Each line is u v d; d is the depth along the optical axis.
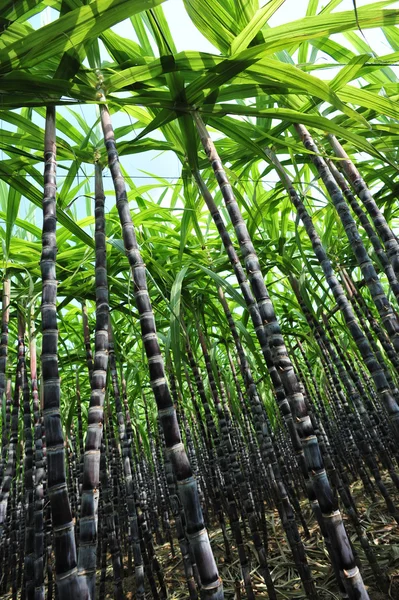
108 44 1.64
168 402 1.13
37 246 2.82
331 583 2.24
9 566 3.53
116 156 1.43
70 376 5.00
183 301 3.21
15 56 1.28
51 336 1.19
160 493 5.15
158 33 1.41
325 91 1.51
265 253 3.28
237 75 1.54
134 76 1.50
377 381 1.91
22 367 2.80
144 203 3.11
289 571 2.57
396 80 2.37
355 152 2.52
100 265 1.45
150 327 1.21
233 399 4.30
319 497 1.23
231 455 2.22
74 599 0.95
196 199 2.76
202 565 1.01
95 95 1.50
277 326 1.38
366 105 1.82
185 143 1.85
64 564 0.97
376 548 2.45
